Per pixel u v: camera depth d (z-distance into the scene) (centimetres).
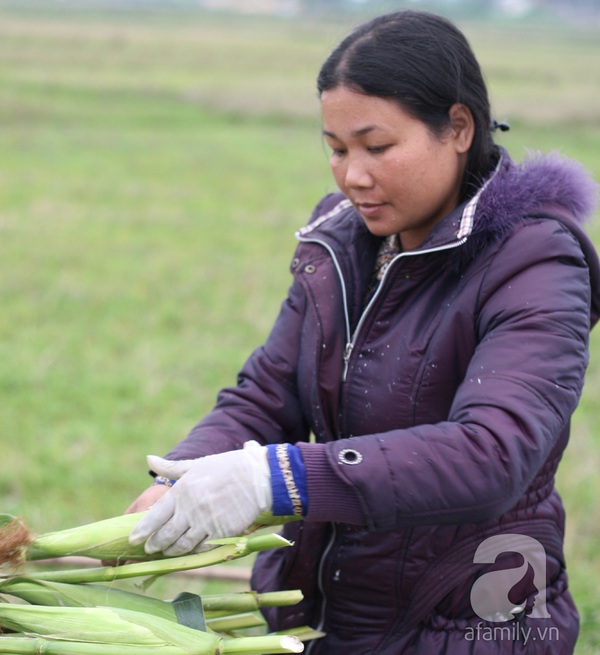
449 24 212
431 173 208
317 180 1633
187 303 905
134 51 4456
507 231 206
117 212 1312
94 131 2106
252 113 2461
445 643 215
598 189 221
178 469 196
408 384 212
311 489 186
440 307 212
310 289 229
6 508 499
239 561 443
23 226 1189
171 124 2284
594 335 872
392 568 217
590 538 468
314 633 223
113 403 657
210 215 1323
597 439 592
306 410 233
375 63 201
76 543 202
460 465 183
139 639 193
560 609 225
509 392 189
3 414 627
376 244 233
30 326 814
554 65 4716
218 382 709
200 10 15138
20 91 2638
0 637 196
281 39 6525
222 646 192
